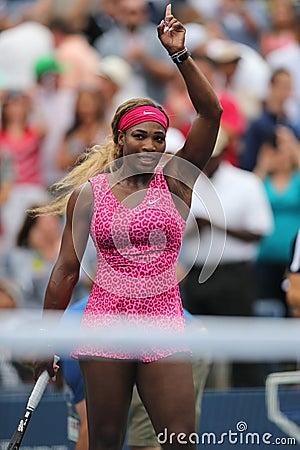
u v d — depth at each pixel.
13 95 25.80
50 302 11.48
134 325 10.93
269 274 24.77
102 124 26.19
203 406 10.44
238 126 25.83
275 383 10.08
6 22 28.70
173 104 26.25
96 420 10.67
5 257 23.67
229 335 9.20
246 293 22.53
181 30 11.38
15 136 25.67
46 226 23.27
